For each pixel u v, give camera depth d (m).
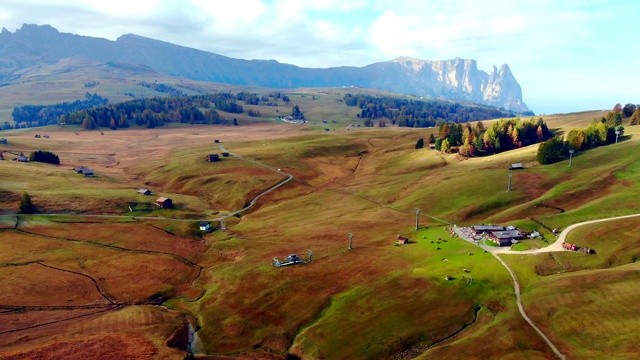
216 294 89.50
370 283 85.69
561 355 60.38
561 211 115.81
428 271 87.44
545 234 101.75
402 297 78.94
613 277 74.50
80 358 64.75
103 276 97.69
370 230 123.19
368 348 67.31
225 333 75.94
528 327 67.12
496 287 79.81
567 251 90.62
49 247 109.75
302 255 105.50
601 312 66.69
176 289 94.44
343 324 73.50
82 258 105.81
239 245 118.38
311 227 130.62
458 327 70.62
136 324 77.06
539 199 124.75
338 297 82.25
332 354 67.19
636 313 64.56
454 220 124.88
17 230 117.25
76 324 76.31
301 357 68.12
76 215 133.25
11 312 79.75
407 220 129.50
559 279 78.62
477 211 127.25
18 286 89.44
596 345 60.78
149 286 94.38
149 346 69.06
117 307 84.69
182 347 71.81
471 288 79.81
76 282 93.69
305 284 88.88
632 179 124.62
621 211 105.19
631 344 59.09
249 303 84.31
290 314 79.12
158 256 110.50
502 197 133.00
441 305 75.75
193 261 109.94
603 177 130.50
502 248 97.25
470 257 93.19
